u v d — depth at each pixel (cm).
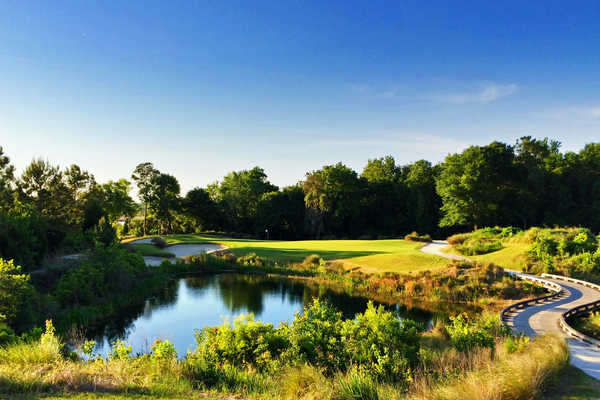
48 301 1883
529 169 7144
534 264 3259
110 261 2616
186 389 658
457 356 1131
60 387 583
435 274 2911
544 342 1130
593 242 3391
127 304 2438
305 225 7644
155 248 4688
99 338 1788
